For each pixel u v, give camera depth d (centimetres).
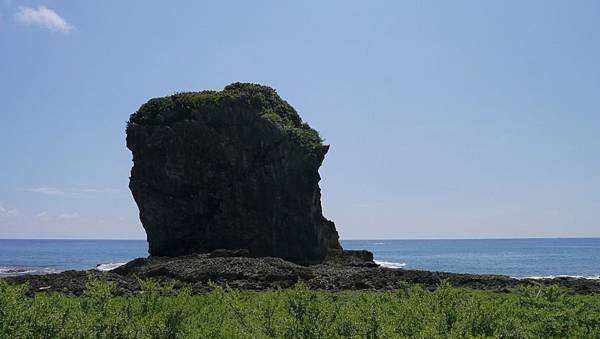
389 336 1106
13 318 1081
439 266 10750
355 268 4109
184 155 6581
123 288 2695
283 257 6631
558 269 9856
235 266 3562
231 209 6631
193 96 6944
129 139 6738
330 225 7400
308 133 7131
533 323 1230
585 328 1242
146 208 6656
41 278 3156
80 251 19525
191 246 6600
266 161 6769
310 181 6819
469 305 1252
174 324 1193
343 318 1176
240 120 6856
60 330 1097
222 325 1238
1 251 19075
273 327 1152
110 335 1111
